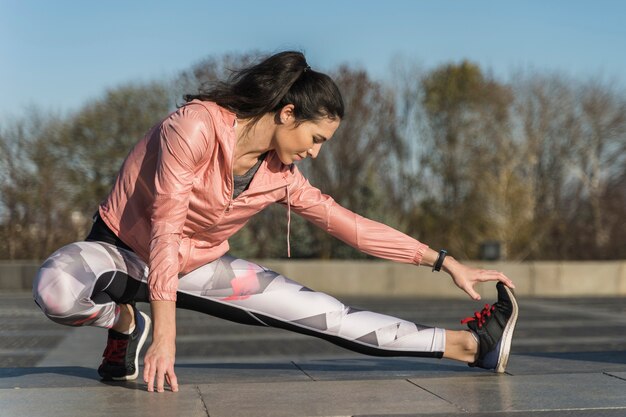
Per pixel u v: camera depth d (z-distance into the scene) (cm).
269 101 250
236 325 949
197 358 667
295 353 701
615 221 2150
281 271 1557
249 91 250
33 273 1585
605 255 2116
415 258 306
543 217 2270
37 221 1864
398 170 2484
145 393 267
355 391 270
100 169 2372
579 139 2625
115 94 2388
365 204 1998
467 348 304
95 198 2352
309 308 291
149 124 2388
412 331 299
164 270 238
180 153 244
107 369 299
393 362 376
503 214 2333
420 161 2553
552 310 1184
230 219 270
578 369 329
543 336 812
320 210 298
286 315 290
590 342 758
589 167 2622
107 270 267
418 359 391
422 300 1435
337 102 255
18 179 1889
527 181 2497
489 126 2572
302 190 294
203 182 254
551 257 2178
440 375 316
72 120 2347
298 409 240
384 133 2339
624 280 1622
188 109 249
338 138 2183
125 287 274
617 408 241
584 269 1612
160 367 231
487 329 304
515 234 2239
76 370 340
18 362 637
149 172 262
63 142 2273
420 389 274
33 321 982
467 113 2580
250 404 247
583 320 1009
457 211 2448
